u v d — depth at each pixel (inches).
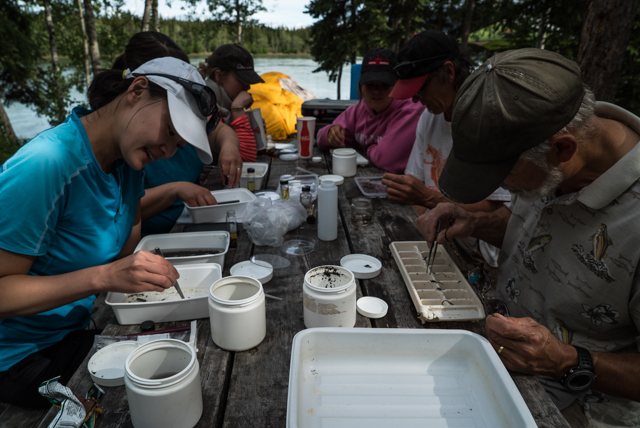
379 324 47.6
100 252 54.6
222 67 125.1
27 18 513.7
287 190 85.8
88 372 39.7
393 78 114.3
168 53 76.7
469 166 39.3
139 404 30.8
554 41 381.1
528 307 58.4
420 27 598.2
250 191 91.9
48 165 44.1
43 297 42.3
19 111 692.1
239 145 105.9
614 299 46.8
